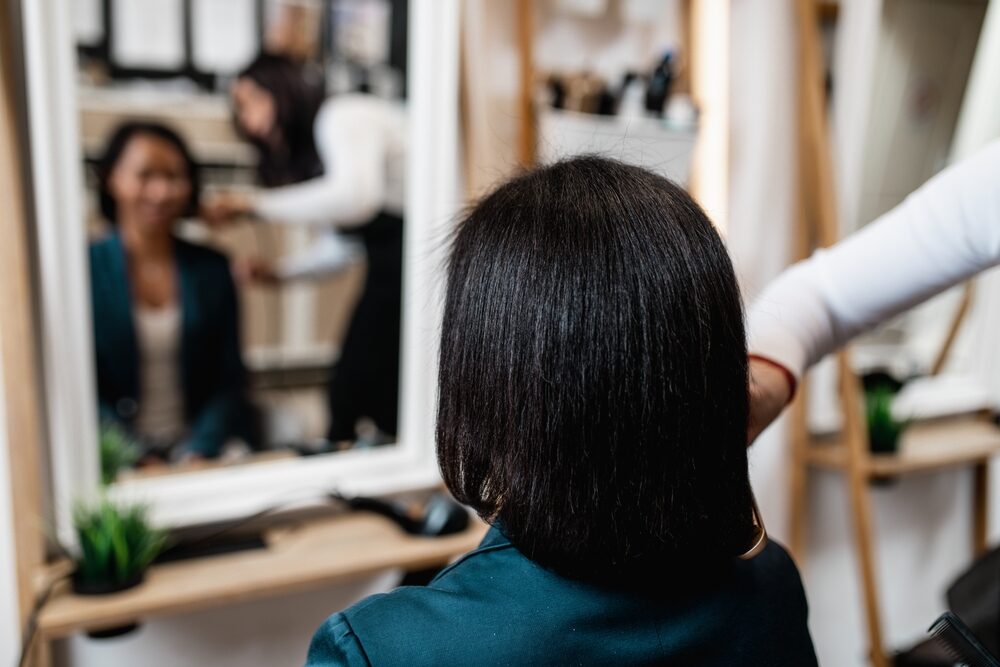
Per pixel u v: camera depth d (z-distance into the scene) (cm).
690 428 40
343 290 174
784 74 140
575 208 41
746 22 134
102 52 168
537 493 40
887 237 67
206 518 100
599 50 122
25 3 83
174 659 104
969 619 70
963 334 167
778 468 149
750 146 138
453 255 44
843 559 164
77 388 91
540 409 39
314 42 174
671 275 40
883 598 172
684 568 46
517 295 40
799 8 132
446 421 44
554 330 39
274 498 105
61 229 88
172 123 175
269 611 110
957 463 151
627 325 39
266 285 184
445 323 44
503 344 40
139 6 172
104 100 163
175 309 139
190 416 135
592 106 114
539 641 41
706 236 42
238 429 137
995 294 169
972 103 151
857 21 140
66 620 81
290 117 172
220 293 146
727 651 45
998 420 171
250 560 95
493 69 114
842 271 68
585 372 39
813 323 68
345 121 165
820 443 152
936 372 166
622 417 39
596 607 42
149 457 115
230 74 178
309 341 181
